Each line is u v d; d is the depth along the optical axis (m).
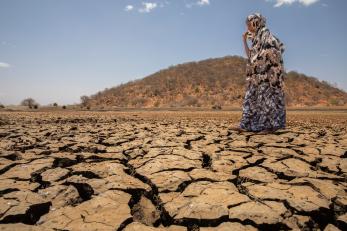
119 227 2.25
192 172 3.55
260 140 5.48
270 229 2.29
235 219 2.36
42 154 4.86
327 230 2.20
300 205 2.54
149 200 2.95
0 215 2.40
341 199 2.72
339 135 6.73
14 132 7.54
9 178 3.46
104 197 2.79
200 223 2.36
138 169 3.73
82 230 2.17
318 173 3.52
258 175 3.46
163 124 9.87
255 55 6.18
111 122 11.72
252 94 6.30
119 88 76.12
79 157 4.57
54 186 3.11
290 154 4.42
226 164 3.94
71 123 11.40
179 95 67.19
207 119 12.96
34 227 2.18
